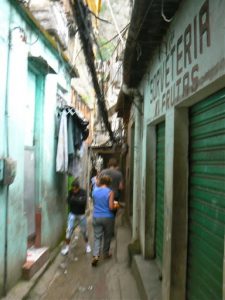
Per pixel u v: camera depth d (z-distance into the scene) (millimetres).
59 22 8523
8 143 4977
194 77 3127
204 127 3320
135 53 5441
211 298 2949
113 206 7391
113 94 16516
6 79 4902
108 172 9492
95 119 20047
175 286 3861
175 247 3854
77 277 6355
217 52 2529
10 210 5059
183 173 3867
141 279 5242
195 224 3574
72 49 12023
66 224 9453
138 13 3863
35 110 7051
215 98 2984
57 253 7688
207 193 3152
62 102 9250
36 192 6992
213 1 2645
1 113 4754
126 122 13375
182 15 3615
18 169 5406
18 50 5348
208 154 3158
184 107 3896
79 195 7848
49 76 7465
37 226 6926
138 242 6883
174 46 3982
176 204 3863
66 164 7746
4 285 4852
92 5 8570
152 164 6164
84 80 16750
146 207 6117
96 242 7141
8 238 4984
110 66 12367
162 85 4738
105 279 6262
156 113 5238
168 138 4246
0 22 4688
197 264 3451
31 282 5480
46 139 7273
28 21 5887
